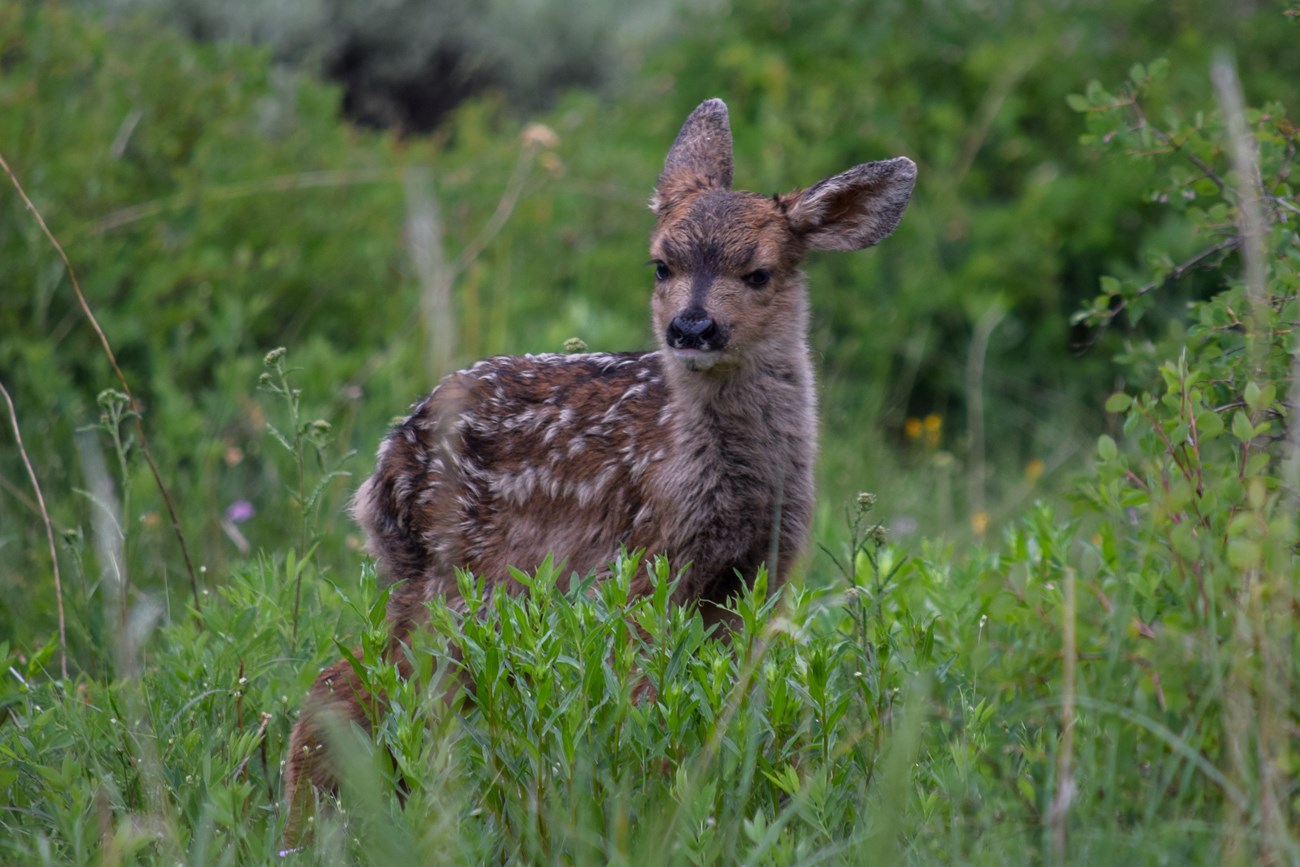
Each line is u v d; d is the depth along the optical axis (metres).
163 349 15.14
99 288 15.05
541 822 7.38
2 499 12.92
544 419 10.25
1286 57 20.31
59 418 13.62
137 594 10.79
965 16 21.02
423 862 6.75
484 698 7.66
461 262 16.22
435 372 13.08
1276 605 7.37
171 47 18.92
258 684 9.59
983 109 20.11
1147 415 8.73
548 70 31.86
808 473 10.40
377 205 18.20
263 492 13.93
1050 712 8.23
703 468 9.84
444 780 7.31
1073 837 6.86
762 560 10.17
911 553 12.66
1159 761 7.57
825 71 20.55
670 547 9.86
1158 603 8.20
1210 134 10.12
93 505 12.09
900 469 16.78
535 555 10.15
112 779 8.00
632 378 10.35
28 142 15.62
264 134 20.03
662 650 7.77
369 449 13.96
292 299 16.62
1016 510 14.68
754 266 10.37
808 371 10.60
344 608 9.84
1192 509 8.16
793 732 7.88
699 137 11.90
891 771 6.70
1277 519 7.49
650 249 11.13
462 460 10.16
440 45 30.83
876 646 8.25
